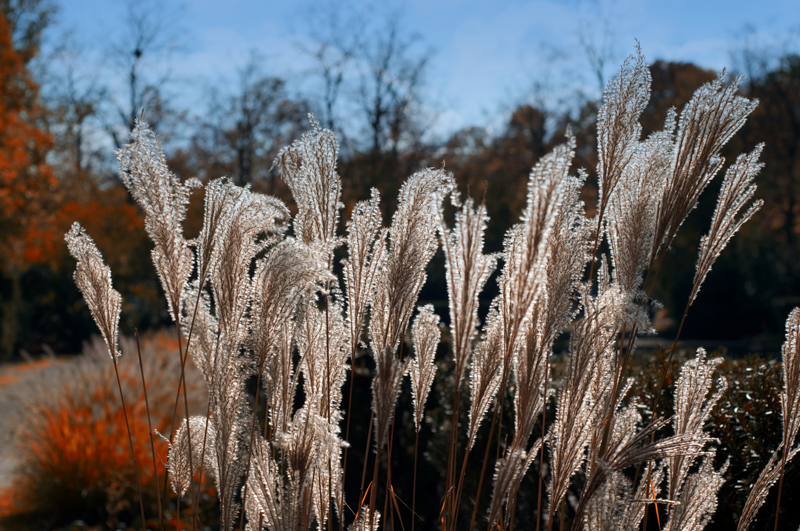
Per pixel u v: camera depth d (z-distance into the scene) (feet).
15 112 56.18
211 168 82.53
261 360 4.97
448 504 5.34
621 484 4.49
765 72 90.33
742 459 8.03
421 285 5.18
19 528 16.88
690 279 71.67
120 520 16.66
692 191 5.23
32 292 69.92
